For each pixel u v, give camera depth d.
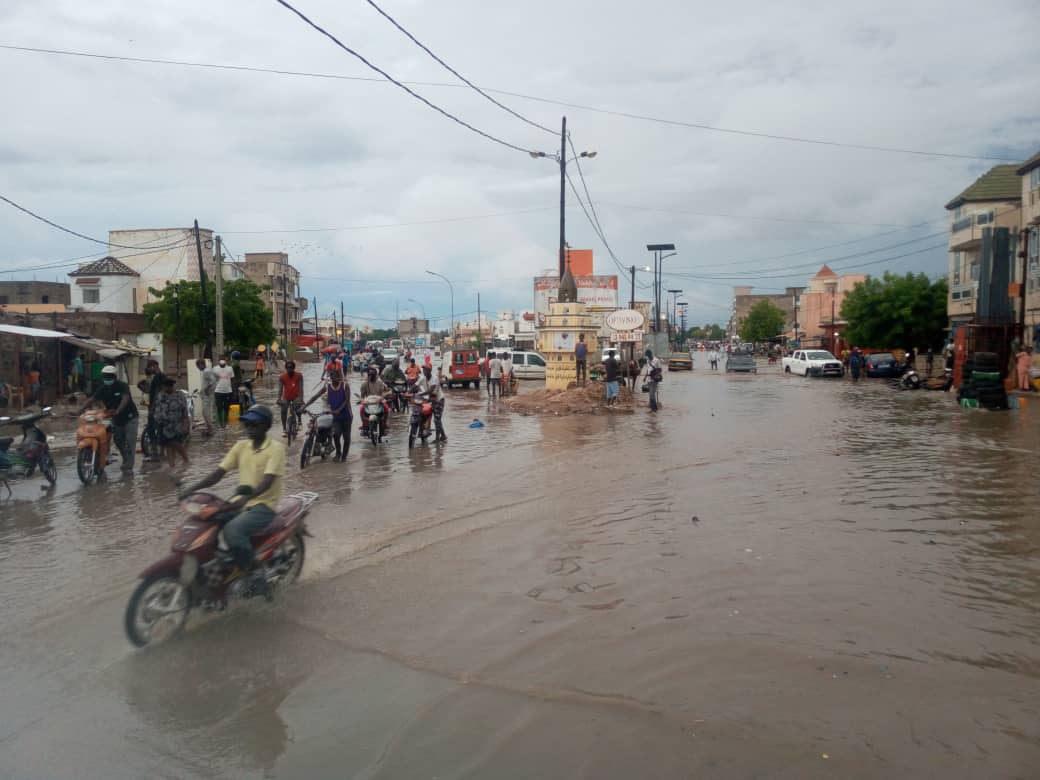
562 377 27.14
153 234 52.66
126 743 3.86
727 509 8.99
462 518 8.66
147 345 35.09
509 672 4.61
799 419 19.80
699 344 169.38
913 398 27.09
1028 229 30.88
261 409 5.89
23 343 23.19
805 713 4.08
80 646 5.07
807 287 103.12
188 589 5.32
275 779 3.54
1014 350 26.17
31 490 10.62
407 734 3.91
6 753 3.78
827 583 6.21
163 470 12.12
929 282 46.66
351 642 5.09
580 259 61.22
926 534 7.76
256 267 76.38
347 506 9.32
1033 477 10.93
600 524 8.31
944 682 4.43
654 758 3.66
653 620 5.43
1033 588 6.07
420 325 176.62
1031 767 3.56
